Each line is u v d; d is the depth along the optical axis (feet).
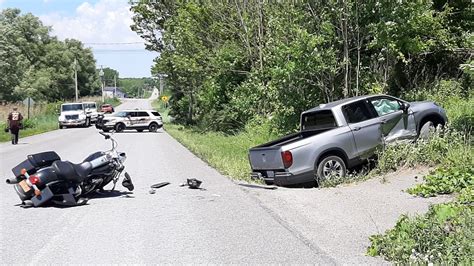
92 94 424.46
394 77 65.51
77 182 33.47
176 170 51.26
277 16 60.64
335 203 31.37
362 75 58.85
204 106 113.29
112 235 25.38
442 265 18.13
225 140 82.64
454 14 66.59
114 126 138.41
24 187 32.58
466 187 29.37
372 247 21.42
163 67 144.97
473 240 19.57
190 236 25.00
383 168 37.76
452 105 54.34
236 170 46.80
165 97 240.73
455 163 34.19
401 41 55.93
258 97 83.82
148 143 92.99
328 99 59.52
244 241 23.91
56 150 75.51
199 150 70.79
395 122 40.22
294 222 27.53
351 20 56.49
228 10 91.86
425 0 55.26
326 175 37.68
